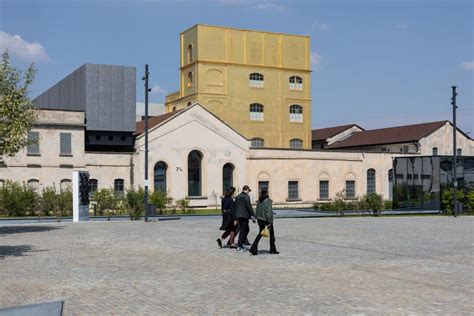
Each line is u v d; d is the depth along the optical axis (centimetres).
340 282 1207
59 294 1091
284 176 5656
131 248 1838
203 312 938
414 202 4331
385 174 6216
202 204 5219
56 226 2872
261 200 1694
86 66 4909
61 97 5641
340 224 2956
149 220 3462
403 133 6719
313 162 5803
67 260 1551
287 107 6950
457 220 3322
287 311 942
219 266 1441
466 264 1473
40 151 4597
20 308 965
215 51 6581
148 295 1077
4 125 2352
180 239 2136
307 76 7094
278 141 6875
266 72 6844
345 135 7669
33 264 1477
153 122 5506
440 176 4159
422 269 1388
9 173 4488
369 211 4097
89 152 4778
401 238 2164
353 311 940
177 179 5116
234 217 1798
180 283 1200
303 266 1438
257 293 1091
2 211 4050
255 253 1666
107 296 1070
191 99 6625
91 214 4112
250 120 6731
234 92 6650
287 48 6981
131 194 3684
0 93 2406
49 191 4078
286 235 2286
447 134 6594
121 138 5031
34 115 2633
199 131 5244
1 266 1442
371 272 1341
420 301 1017
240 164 5450
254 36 6794
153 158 5016
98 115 4922
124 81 5041
